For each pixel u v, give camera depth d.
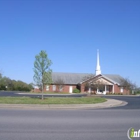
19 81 66.12
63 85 57.59
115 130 9.25
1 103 19.70
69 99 24.94
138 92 60.75
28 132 8.52
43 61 25.36
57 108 18.17
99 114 14.52
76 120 11.66
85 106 19.50
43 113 14.34
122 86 56.28
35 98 25.41
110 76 61.25
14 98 24.23
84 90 54.81
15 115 13.04
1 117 12.16
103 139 7.68
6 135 7.98
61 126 9.88
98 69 58.44
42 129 9.13
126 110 17.61
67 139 7.56
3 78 67.25
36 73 25.31
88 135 8.23
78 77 60.34
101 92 53.88
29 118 11.97
